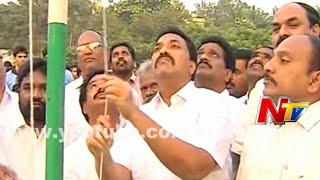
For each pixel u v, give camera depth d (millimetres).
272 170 2400
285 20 3010
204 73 3834
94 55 4301
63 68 1906
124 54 5004
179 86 2725
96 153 2338
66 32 1916
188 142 2482
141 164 2730
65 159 2857
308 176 2324
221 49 3920
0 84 3439
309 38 2402
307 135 2379
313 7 3125
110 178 2496
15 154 3064
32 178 3059
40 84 3172
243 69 4738
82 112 3008
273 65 2416
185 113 2654
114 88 2217
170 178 2680
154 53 2811
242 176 2529
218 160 2482
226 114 2658
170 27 2861
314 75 2379
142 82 4059
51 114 1910
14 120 3156
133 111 2236
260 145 2475
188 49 2795
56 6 1885
